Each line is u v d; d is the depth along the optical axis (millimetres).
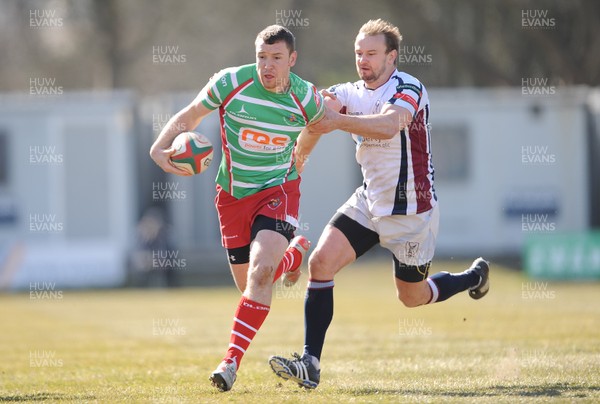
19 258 78312
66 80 152000
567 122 88062
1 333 41781
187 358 29984
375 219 22500
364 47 22094
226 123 21641
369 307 51469
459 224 88625
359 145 22641
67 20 135500
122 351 32969
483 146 88250
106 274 78812
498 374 23359
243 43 136375
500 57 122438
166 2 136250
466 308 47750
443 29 113062
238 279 23156
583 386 21156
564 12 108688
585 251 73000
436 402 19062
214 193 87375
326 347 31922
